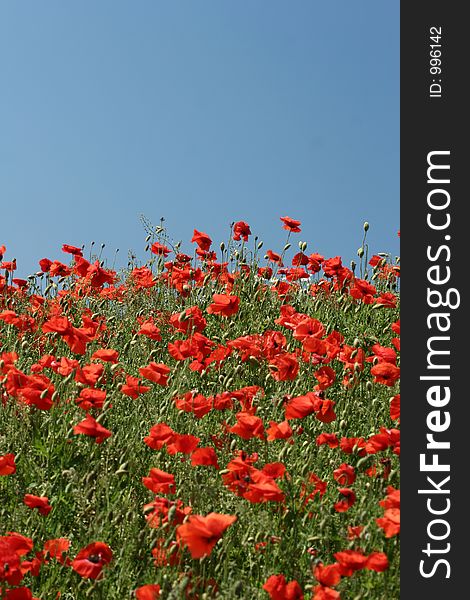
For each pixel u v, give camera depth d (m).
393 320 4.38
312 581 2.85
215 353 3.60
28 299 4.43
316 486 3.07
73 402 3.36
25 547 2.79
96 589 2.84
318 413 3.23
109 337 4.06
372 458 3.18
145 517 3.04
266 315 4.29
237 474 3.01
